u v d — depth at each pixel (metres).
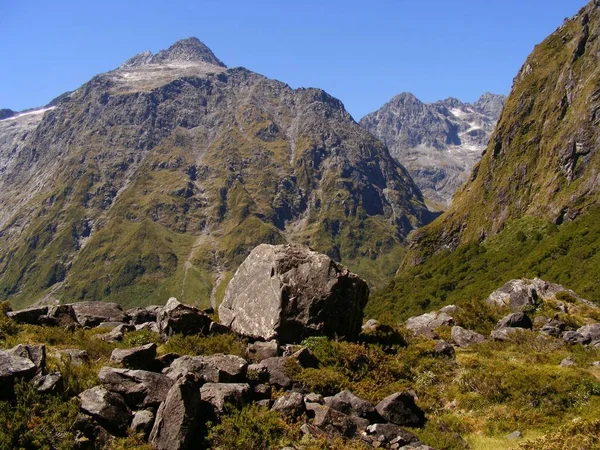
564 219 157.25
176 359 20.75
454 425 21.67
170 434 16.05
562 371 25.08
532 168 195.12
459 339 33.72
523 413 21.98
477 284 139.00
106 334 28.47
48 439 15.13
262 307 28.62
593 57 195.88
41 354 18.48
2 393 16.72
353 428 18.88
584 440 16.77
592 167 162.88
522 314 36.81
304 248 30.80
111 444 15.91
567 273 109.69
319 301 28.12
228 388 18.72
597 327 32.38
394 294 168.12
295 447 16.89
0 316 27.34
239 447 16.27
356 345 26.36
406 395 21.70
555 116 199.12
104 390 17.34
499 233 178.00
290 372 22.52
